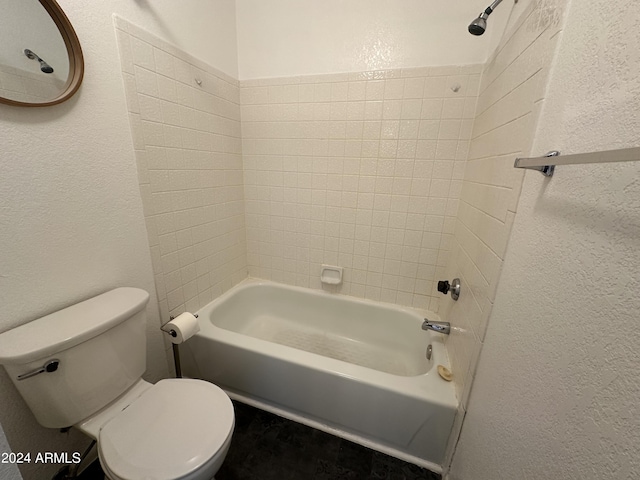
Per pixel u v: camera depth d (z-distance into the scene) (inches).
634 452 11.6
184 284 56.4
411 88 54.8
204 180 58.3
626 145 13.7
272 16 59.7
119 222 41.5
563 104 20.4
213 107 58.3
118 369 36.4
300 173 67.3
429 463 43.3
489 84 44.6
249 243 77.9
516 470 21.3
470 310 38.7
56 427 31.9
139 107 42.3
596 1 17.5
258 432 48.6
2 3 27.1
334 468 42.9
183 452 29.3
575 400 15.6
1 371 29.9
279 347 50.4
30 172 30.6
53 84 31.6
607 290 13.9
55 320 32.6
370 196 63.6
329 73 58.9
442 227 60.6
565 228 18.2
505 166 31.2
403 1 51.5
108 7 36.5
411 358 62.4
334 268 71.3
